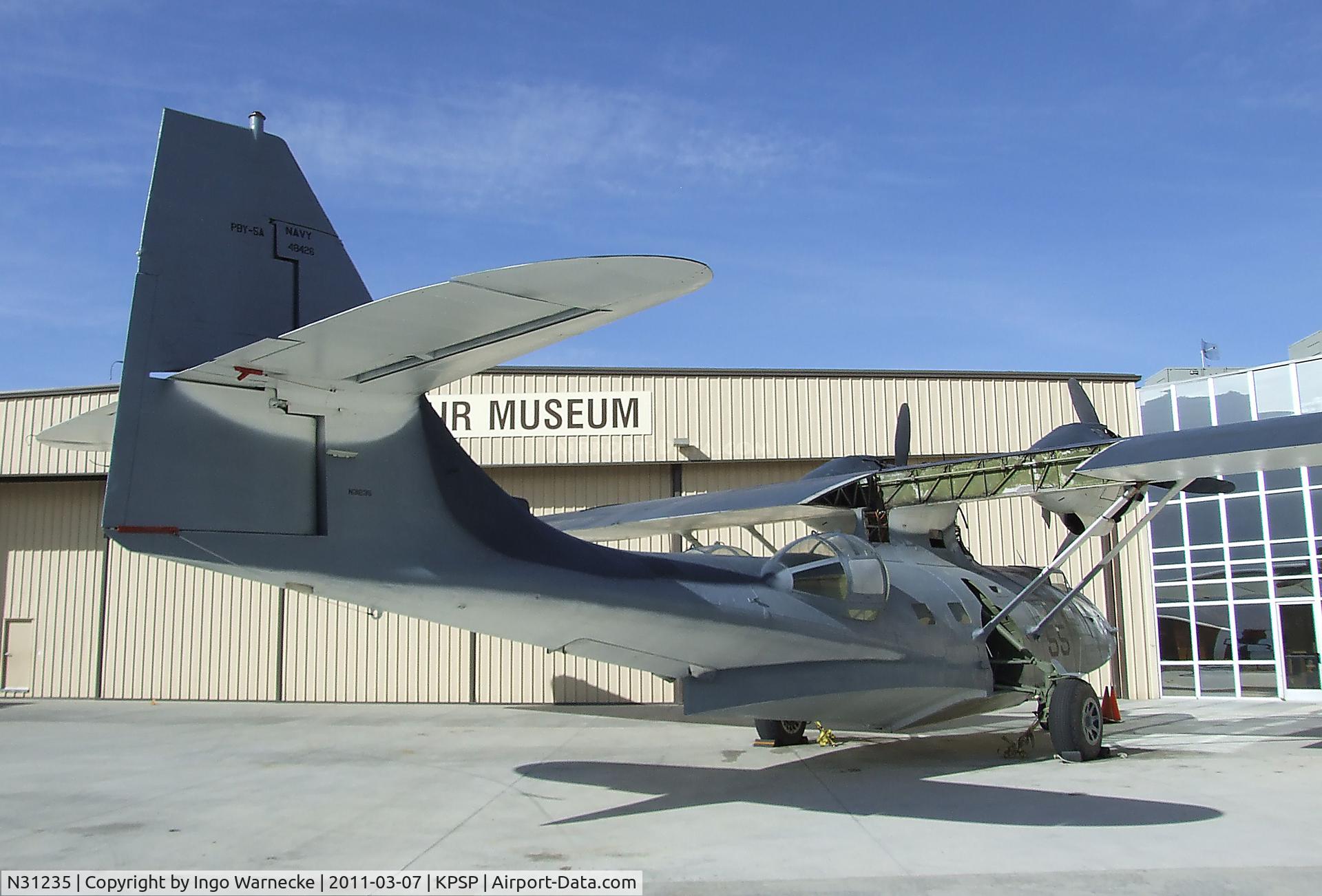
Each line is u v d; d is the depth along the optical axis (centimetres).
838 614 1004
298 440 704
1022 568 1411
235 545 667
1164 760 1130
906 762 1139
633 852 707
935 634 1090
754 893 600
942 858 677
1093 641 1400
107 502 626
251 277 738
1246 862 658
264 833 788
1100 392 2000
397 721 1644
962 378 1998
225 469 671
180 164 716
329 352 605
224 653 2009
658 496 2000
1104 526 1120
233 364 627
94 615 2059
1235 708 1767
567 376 1992
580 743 1352
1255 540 1967
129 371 654
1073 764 1107
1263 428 943
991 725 1527
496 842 744
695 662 948
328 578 707
